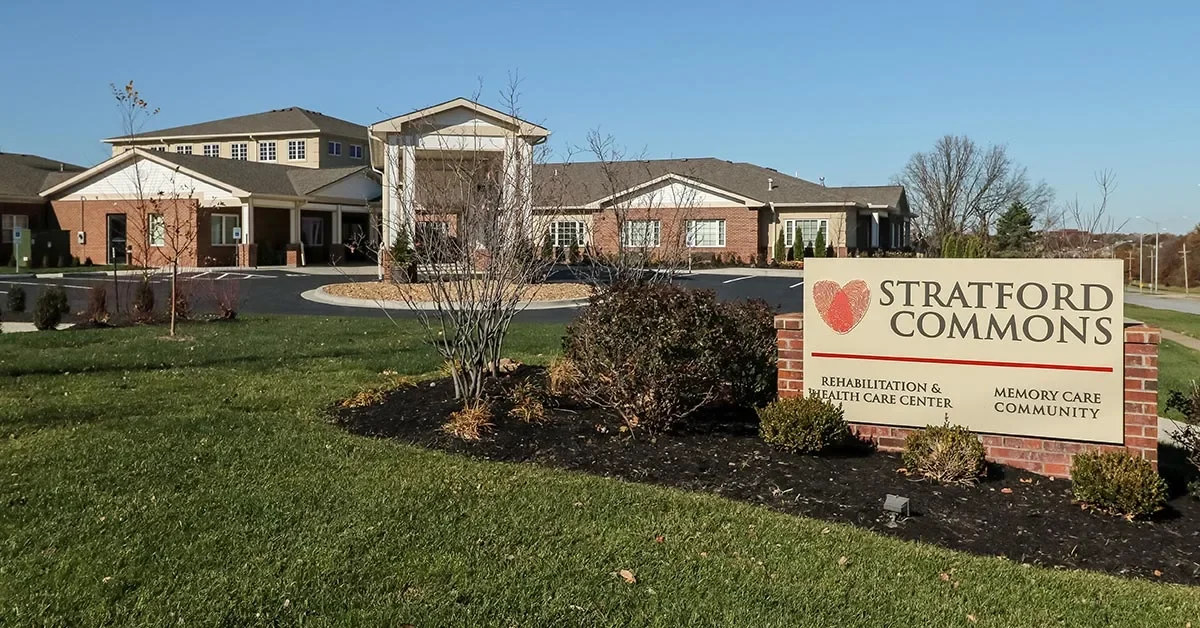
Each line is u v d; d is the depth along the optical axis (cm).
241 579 427
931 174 4844
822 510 552
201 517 509
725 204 4000
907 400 662
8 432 699
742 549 483
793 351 705
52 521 500
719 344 698
